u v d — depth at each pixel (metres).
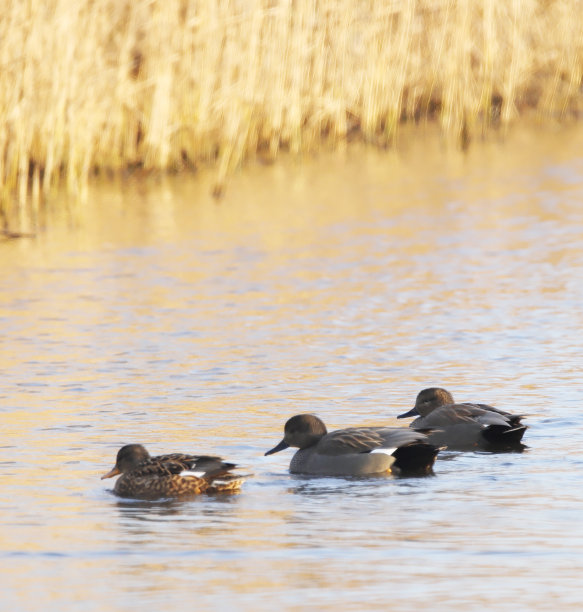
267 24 32.75
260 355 16.33
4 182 28.73
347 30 34.53
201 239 24.81
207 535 9.66
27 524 9.99
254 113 33.59
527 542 9.34
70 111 28.98
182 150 32.88
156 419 13.41
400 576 8.70
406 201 28.50
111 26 30.39
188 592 8.45
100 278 21.55
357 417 13.44
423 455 11.41
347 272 21.62
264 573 8.79
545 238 24.19
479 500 10.43
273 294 20.08
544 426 12.82
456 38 36.56
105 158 32.28
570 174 31.36
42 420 13.43
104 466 11.75
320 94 34.72
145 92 32.12
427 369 15.45
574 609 8.07
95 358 16.30
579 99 43.00
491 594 8.34
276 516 10.13
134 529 9.84
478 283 20.62
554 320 17.97
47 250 24.14
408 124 39.66
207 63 31.50
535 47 40.03
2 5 27.12
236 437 12.70
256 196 29.62
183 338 17.34
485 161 33.78
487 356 16.03
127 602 8.28
